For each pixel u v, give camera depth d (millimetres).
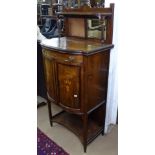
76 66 1500
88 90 1576
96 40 1841
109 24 1677
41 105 2535
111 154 1704
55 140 1896
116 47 1748
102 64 1684
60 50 1546
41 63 2486
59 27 2201
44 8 2725
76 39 2004
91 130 1913
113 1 1628
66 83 1626
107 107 1932
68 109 1701
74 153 1722
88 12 1750
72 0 2078
